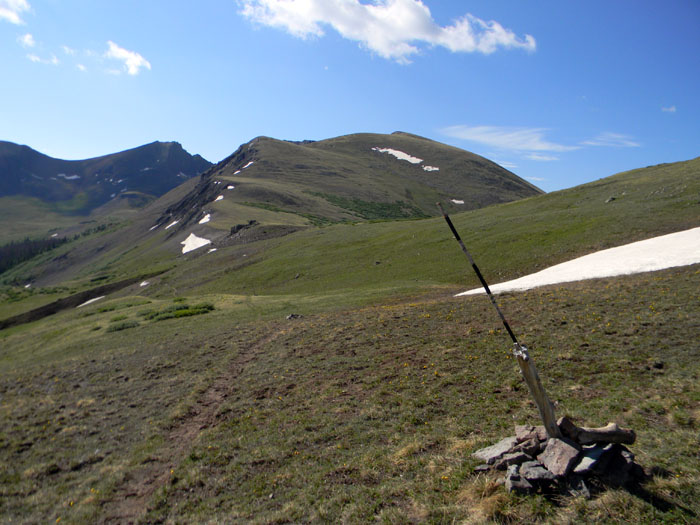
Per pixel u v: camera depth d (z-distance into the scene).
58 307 91.25
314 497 9.55
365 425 13.12
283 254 73.50
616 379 12.62
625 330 16.30
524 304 23.86
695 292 19.09
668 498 6.80
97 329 43.09
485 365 15.96
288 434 13.52
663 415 9.95
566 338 16.84
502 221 61.03
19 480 13.38
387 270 54.12
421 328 23.03
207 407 17.53
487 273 44.72
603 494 7.06
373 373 17.66
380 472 10.05
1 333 77.38
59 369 26.75
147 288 81.19
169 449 14.25
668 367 12.69
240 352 24.88
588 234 45.81
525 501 7.33
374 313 29.64
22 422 18.27
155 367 24.22
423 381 15.66
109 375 23.97
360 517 8.31
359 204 185.88
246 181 180.75
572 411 10.88
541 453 8.26
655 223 42.78
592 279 28.62
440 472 9.18
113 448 14.99
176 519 10.07
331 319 29.94
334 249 69.81
